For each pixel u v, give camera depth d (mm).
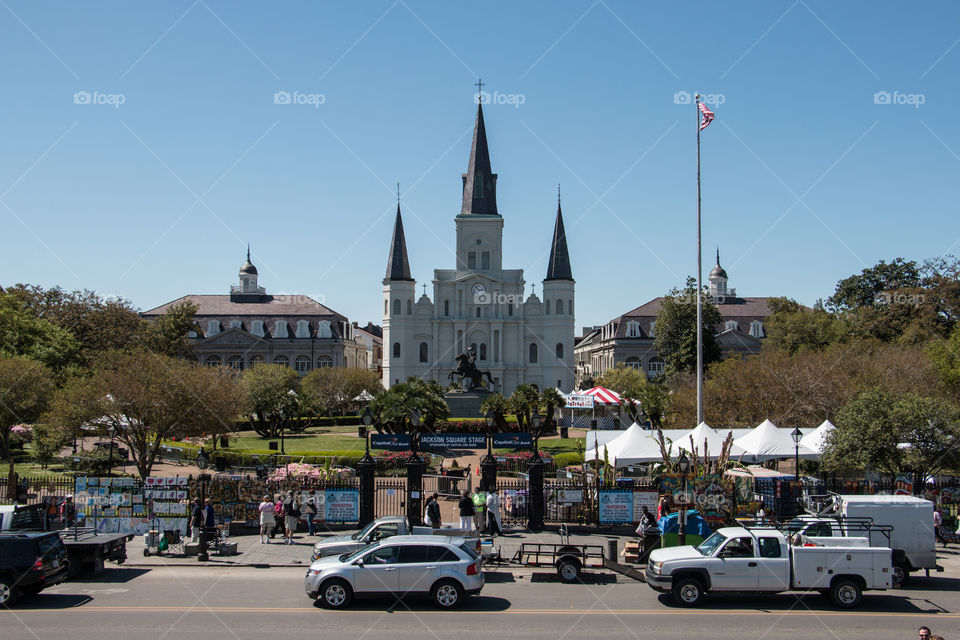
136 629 18766
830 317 81625
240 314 129375
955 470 32781
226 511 32438
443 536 22484
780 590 20953
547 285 123188
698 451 34031
